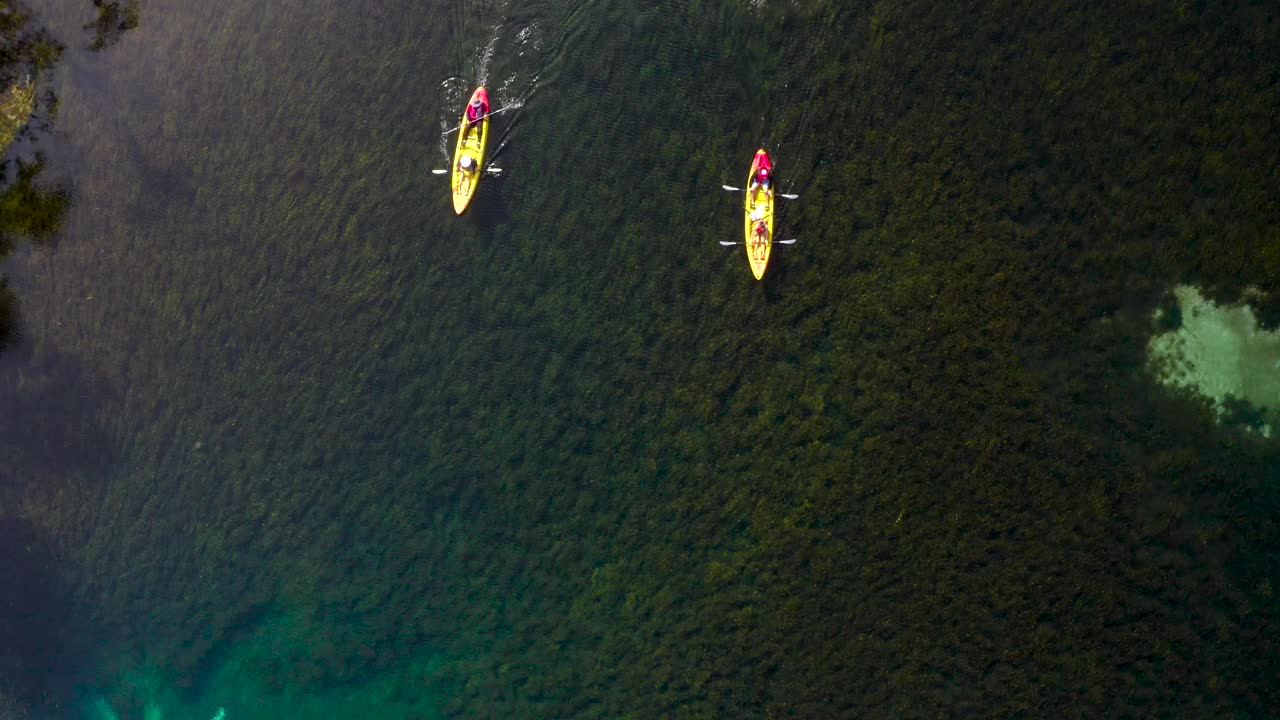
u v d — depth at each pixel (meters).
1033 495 24.89
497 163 27.41
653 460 26.77
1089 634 24.41
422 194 27.83
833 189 25.78
